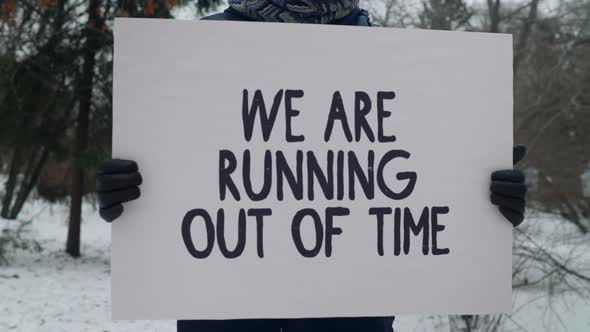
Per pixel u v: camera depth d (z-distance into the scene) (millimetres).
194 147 1610
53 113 11516
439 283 1667
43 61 10977
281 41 1648
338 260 1636
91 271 11398
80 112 11734
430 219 1673
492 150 1704
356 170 1656
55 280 10055
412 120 1684
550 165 8875
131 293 1575
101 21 11156
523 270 6711
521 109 9969
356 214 1650
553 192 8570
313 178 1643
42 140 11438
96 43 11242
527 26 10984
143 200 1587
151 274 1583
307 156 1645
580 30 10344
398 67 1683
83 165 11383
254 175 1628
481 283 1679
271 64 1644
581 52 10266
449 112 1695
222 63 1627
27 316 7555
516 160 1771
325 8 1711
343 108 1662
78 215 13000
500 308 1683
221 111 1623
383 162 1667
